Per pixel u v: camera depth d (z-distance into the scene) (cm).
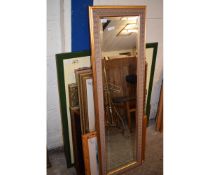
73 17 181
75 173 207
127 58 191
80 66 195
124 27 177
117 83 193
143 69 198
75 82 196
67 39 186
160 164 221
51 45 183
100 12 163
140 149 216
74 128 199
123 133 210
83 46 194
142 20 185
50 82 196
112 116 200
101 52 173
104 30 169
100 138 186
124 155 213
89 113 194
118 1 200
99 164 192
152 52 246
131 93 205
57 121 215
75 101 199
